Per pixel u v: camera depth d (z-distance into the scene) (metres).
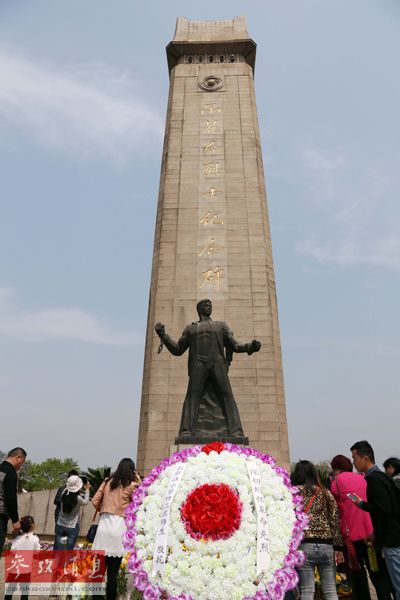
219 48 29.77
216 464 5.56
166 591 4.86
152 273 23.77
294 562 5.18
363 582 8.30
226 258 23.44
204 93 28.20
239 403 20.67
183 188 25.20
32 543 9.95
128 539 5.40
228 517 5.03
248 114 27.36
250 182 25.28
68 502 10.79
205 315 11.41
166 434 20.05
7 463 8.70
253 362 21.38
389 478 6.78
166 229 24.20
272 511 5.30
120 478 8.91
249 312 22.30
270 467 5.75
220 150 26.22
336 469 9.48
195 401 10.54
